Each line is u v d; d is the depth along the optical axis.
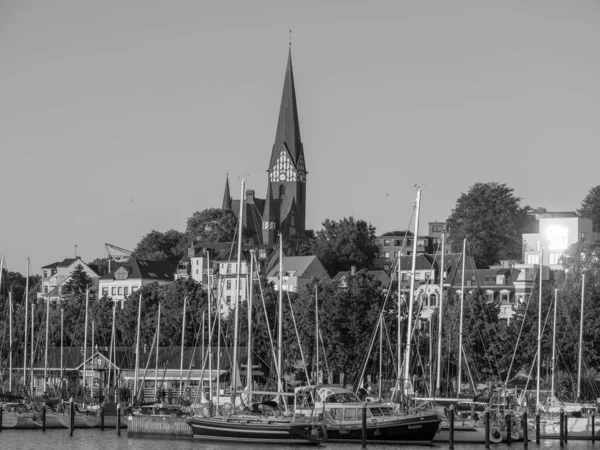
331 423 149.88
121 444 155.50
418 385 192.75
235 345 159.75
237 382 189.12
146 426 159.50
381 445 149.50
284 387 188.50
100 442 157.88
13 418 173.38
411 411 153.88
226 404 161.75
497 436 156.00
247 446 150.12
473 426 155.88
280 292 176.50
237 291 161.88
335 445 149.12
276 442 148.75
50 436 165.88
